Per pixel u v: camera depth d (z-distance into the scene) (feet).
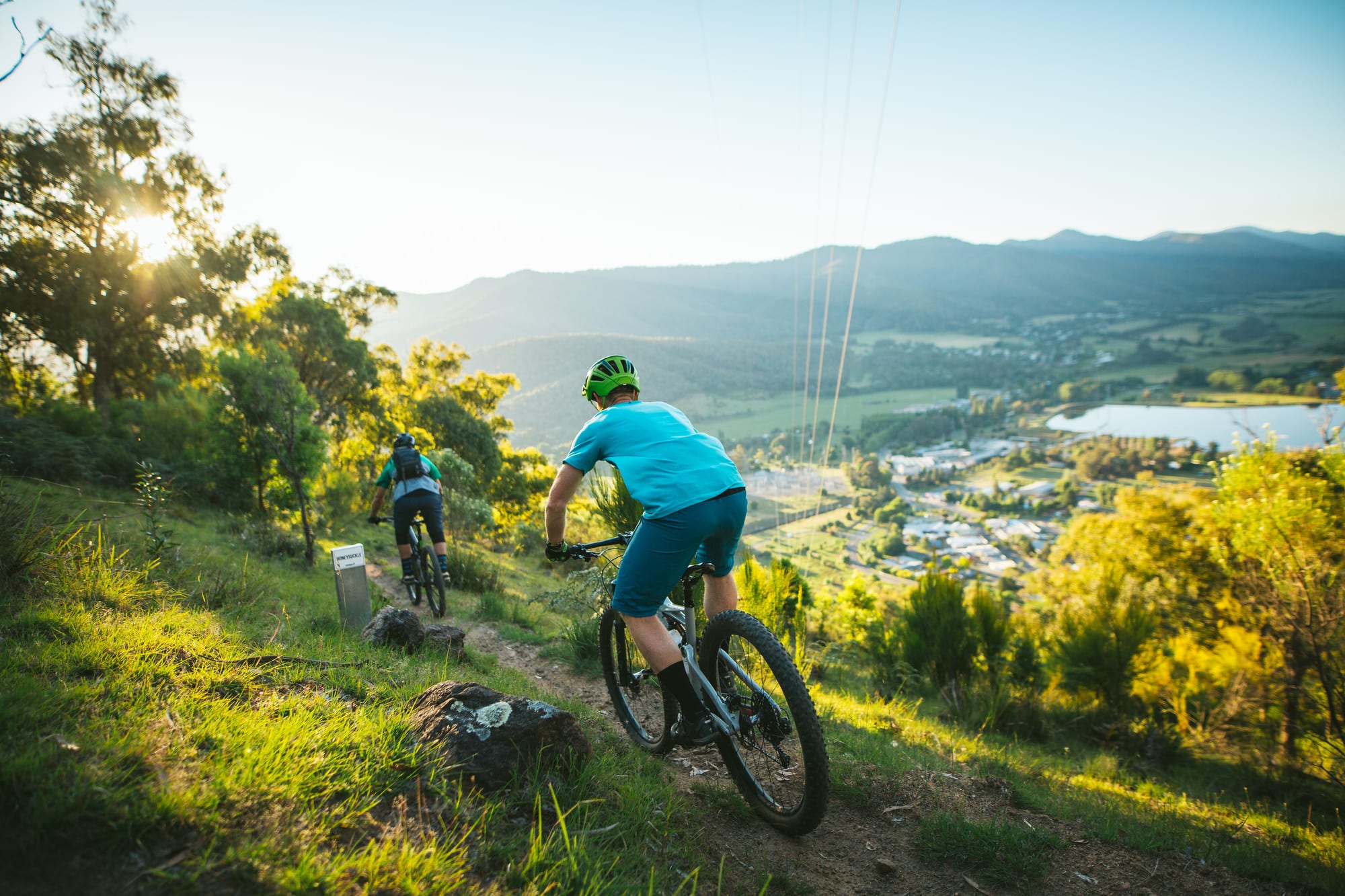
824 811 8.06
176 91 89.25
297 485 27.78
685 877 6.98
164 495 19.16
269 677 10.00
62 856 5.29
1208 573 42.57
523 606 26.84
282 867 5.67
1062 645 30.32
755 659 11.45
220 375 29.30
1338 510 26.27
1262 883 9.78
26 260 80.43
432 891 5.96
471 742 8.27
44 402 47.55
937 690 27.78
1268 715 28.19
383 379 142.31
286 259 100.37
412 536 23.73
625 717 12.09
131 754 6.56
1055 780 15.51
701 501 8.30
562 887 6.49
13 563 11.91
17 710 6.90
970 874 8.87
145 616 11.87
